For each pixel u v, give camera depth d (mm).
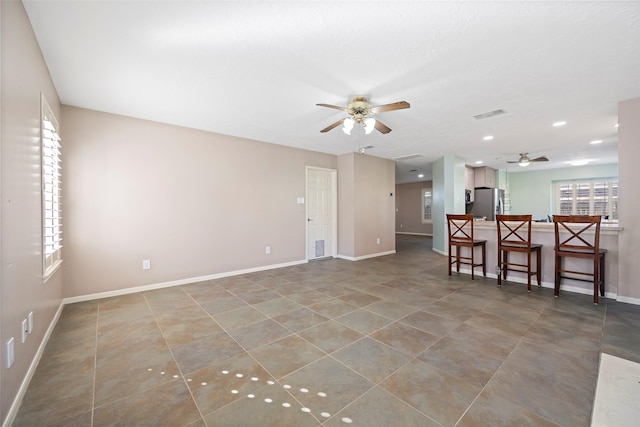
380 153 6051
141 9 1700
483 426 1362
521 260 4031
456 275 4496
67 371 1855
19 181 1645
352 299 3314
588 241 3473
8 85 1483
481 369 1854
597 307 3002
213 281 4133
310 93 2900
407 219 11695
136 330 2479
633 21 1790
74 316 2791
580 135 4559
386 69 2422
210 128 4086
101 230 3354
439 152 5977
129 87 2744
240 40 2020
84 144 3246
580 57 2232
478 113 3496
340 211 6121
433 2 1638
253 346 2186
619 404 1505
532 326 2525
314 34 1948
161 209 3787
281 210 5141
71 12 1719
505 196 8875
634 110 3049
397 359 1987
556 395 1585
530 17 1766
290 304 3145
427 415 1443
